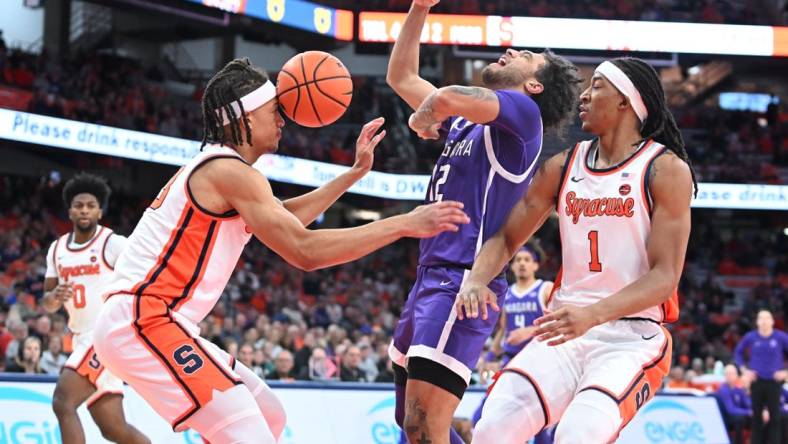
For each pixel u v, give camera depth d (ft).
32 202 58.08
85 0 58.90
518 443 10.19
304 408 24.61
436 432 11.28
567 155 10.92
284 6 60.13
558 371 10.34
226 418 9.80
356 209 75.97
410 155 71.67
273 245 9.89
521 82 11.98
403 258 72.43
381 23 63.16
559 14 71.10
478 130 11.81
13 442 20.15
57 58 64.28
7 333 33.78
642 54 69.00
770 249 78.74
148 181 67.21
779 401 33.58
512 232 10.98
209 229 10.18
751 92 88.74
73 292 17.20
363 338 38.81
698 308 65.51
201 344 10.12
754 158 76.54
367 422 25.39
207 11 62.18
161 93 67.31
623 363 10.11
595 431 9.53
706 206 66.39
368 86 76.38
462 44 63.93
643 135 10.82
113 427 16.31
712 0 76.79
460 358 11.30
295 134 68.33
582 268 10.61
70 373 15.89
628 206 10.30
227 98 10.47
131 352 9.96
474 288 10.53
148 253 10.21
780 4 75.56
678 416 29.53
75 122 49.96
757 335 34.14
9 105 54.75
